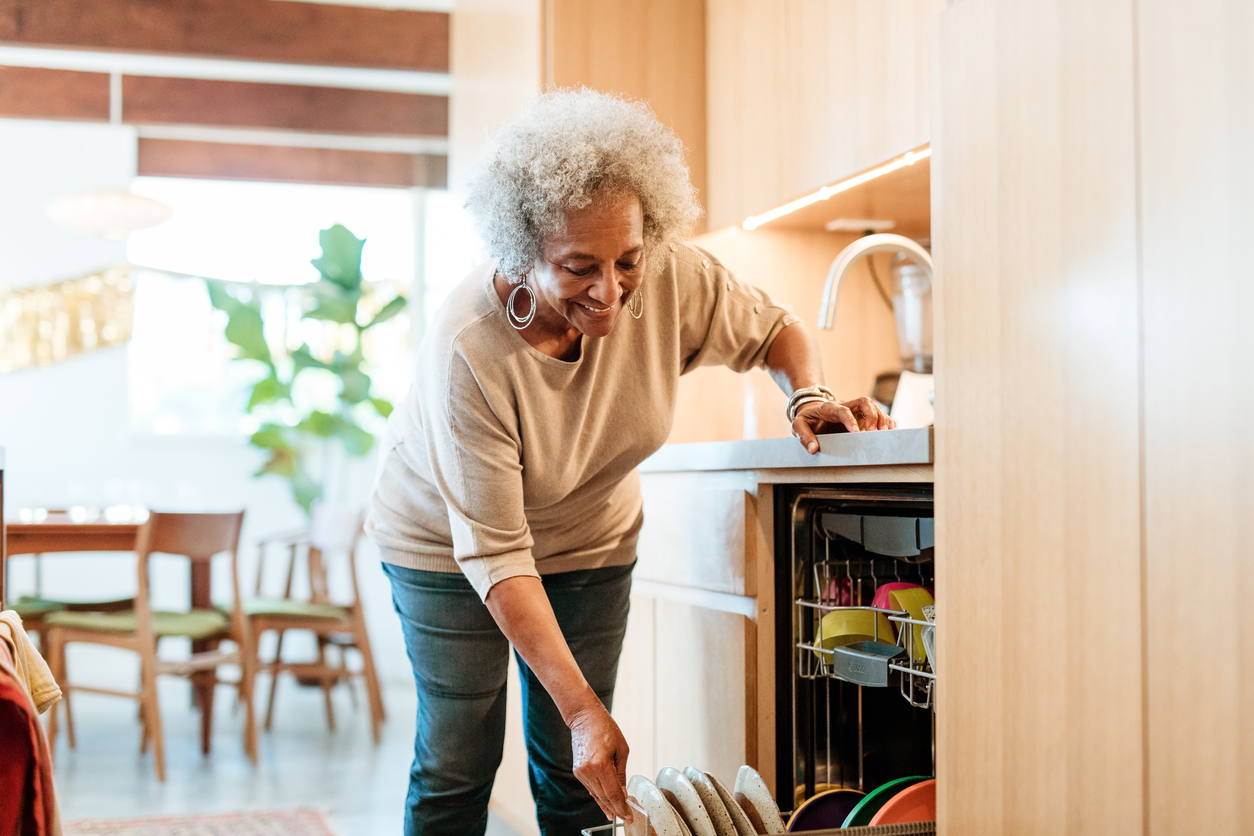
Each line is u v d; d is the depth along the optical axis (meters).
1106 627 1.00
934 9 1.78
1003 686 1.14
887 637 1.50
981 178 1.17
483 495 1.36
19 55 5.11
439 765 1.63
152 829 2.84
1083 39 1.03
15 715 0.88
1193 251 0.91
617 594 1.74
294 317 5.93
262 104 5.46
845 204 2.27
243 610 3.82
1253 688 0.85
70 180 5.60
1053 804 1.07
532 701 1.70
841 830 1.25
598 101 1.32
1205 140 0.90
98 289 5.58
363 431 5.62
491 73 2.81
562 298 1.28
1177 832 0.93
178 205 5.84
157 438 5.64
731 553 1.70
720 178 2.50
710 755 1.78
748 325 1.66
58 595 5.45
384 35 4.89
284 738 4.11
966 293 1.20
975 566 1.18
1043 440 1.08
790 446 1.53
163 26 4.61
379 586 5.79
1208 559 0.90
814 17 2.12
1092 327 1.02
